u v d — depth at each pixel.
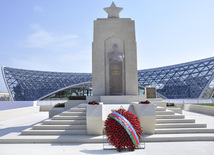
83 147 6.37
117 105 10.47
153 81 55.84
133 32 14.91
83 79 63.34
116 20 15.09
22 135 7.63
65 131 7.74
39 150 5.97
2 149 6.10
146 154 5.58
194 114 17.11
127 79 14.34
